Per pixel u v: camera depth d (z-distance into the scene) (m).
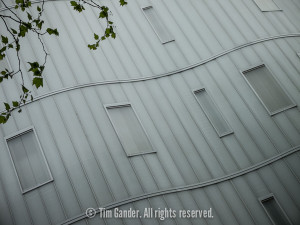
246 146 11.34
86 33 12.30
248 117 11.70
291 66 12.58
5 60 11.07
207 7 13.77
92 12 13.02
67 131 10.10
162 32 13.37
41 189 9.48
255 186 10.84
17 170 9.80
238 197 10.72
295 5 14.88
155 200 9.87
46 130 10.12
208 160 11.19
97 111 10.67
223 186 10.87
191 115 11.88
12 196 9.52
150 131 11.22
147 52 12.80
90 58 11.71
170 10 13.80
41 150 9.84
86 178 9.55
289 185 10.80
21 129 10.17
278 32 13.47
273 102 11.91
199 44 13.02
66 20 12.30
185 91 12.27
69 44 11.73
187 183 10.66
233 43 12.88
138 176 10.02
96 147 10.02
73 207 9.22
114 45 12.49
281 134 11.41
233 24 13.32
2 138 10.12
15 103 6.61
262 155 11.19
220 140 11.48
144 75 12.30
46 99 10.52
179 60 12.77
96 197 9.35
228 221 10.34
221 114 11.84
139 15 13.61
